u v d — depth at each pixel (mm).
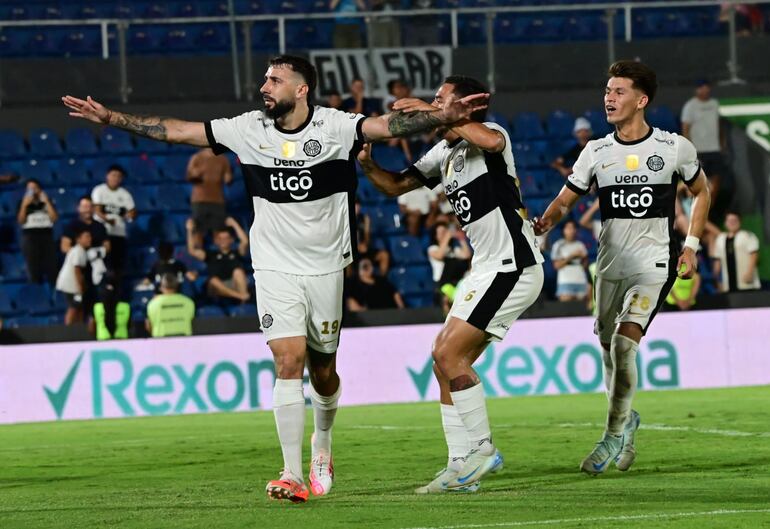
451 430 21312
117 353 43656
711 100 57281
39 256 51688
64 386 43312
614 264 23969
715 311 46469
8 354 43094
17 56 58812
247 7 64625
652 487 20672
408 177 22297
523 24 60344
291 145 19969
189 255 54156
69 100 20078
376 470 25047
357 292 49719
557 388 45688
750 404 38438
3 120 57969
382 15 58062
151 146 58969
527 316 48562
